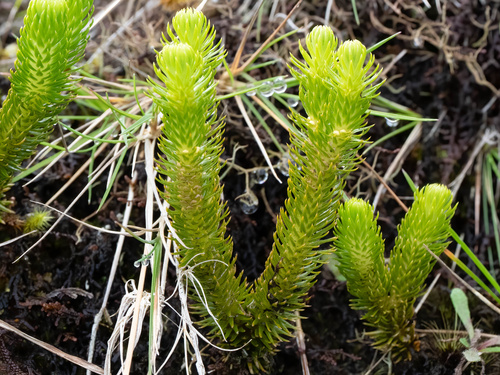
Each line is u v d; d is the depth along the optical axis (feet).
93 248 0.54
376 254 0.44
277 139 0.60
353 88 0.37
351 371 0.54
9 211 0.50
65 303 0.51
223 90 0.59
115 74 0.63
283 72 0.62
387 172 0.61
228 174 0.58
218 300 0.44
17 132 0.44
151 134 0.53
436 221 0.44
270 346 0.47
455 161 0.63
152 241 0.46
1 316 0.50
